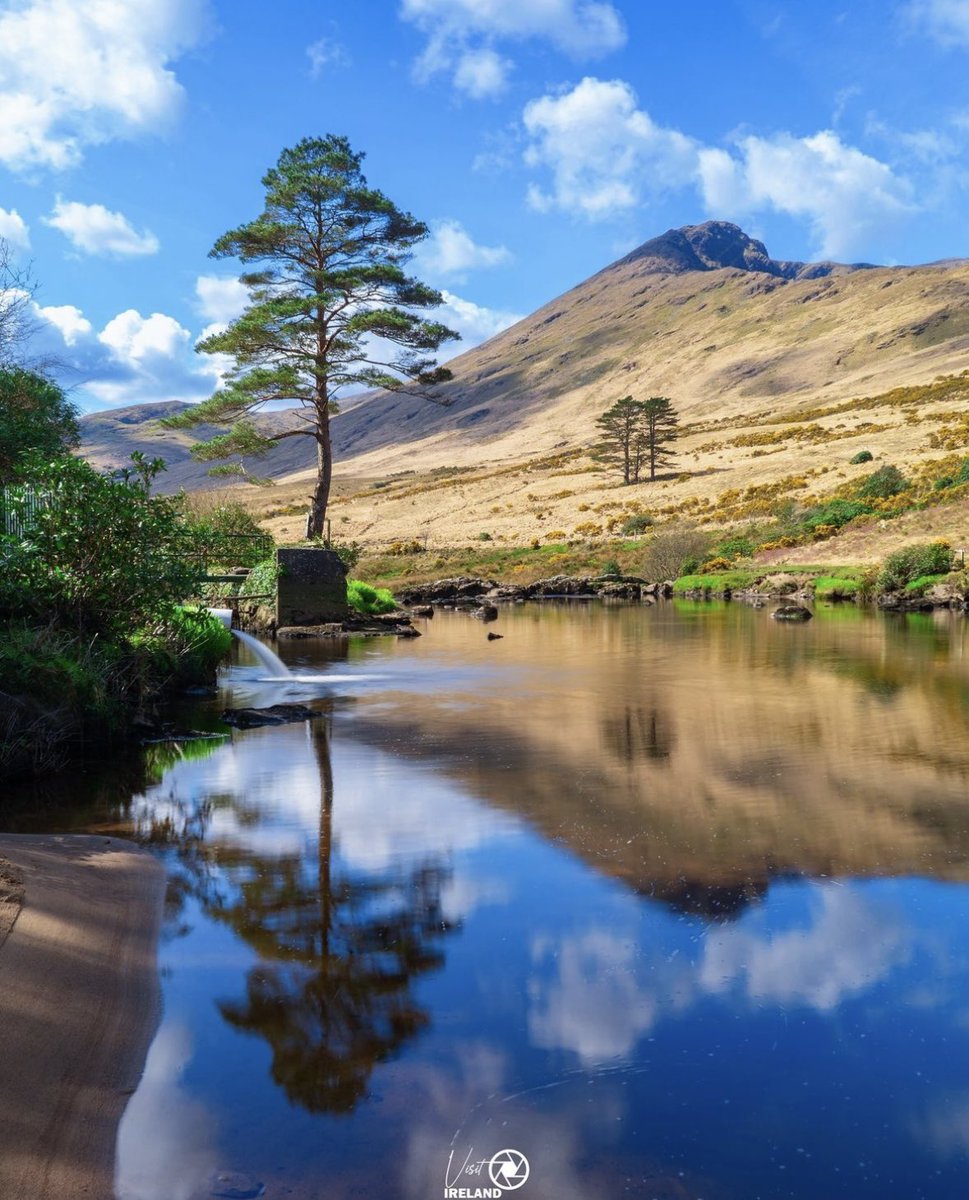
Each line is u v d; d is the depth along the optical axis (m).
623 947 3.91
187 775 7.06
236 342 32.91
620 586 37.22
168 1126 2.70
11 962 3.51
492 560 50.56
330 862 5.02
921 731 8.77
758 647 16.95
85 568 9.39
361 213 33.94
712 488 68.25
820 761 7.50
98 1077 2.92
